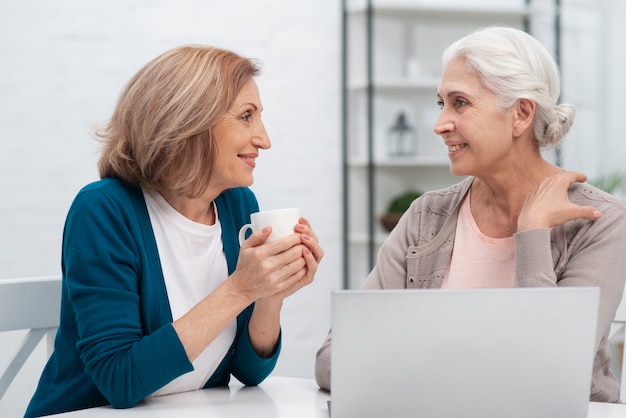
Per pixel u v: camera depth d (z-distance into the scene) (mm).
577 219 1492
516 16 4297
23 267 3762
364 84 4055
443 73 1523
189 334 1330
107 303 1377
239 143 1453
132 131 1462
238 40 3988
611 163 4219
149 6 3855
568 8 4281
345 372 1084
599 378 1482
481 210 1616
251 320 1523
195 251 1537
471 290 1070
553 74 1506
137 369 1313
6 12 3717
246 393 1460
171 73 1444
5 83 3725
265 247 1330
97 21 3801
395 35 4281
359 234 4188
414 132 4320
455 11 4156
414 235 1685
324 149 4133
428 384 1089
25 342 1610
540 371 1093
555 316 1079
